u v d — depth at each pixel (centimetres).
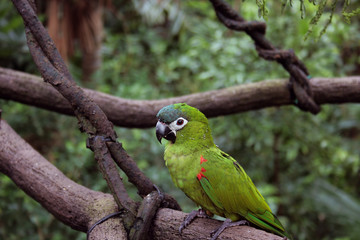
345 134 700
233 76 485
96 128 179
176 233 183
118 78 657
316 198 567
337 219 558
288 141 548
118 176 178
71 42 566
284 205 571
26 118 520
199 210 208
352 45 582
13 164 224
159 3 648
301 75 274
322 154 569
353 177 623
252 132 520
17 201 485
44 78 181
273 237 169
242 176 204
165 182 527
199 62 579
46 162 225
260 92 295
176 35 728
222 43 530
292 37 503
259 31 265
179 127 209
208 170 199
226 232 179
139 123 293
